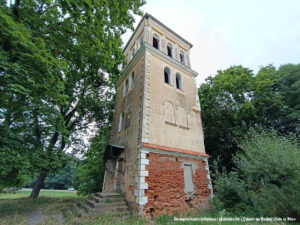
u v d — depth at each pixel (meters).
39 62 6.46
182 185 9.63
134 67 13.94
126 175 9.75
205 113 19.33
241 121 17.00
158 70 12.55
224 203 9.14
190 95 14.05
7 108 8.18
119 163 11.27
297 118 15.45
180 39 16.86
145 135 9.37
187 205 9.38
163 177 9.01
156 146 9.40
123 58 14.09
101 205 7.97
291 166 6.95
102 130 18.20
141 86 11.22
